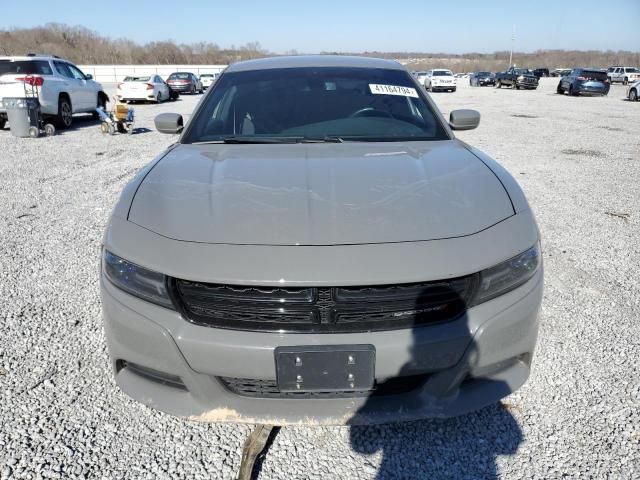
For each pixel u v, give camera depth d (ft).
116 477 5.97
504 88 120.88
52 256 12.58
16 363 8.12
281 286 5.15
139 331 5.61
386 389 5.81
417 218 5.77
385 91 9.96
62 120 37.83
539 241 6.33
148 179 6.98
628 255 12.64
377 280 5.14
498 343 5.64
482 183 6.70
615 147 29.99
